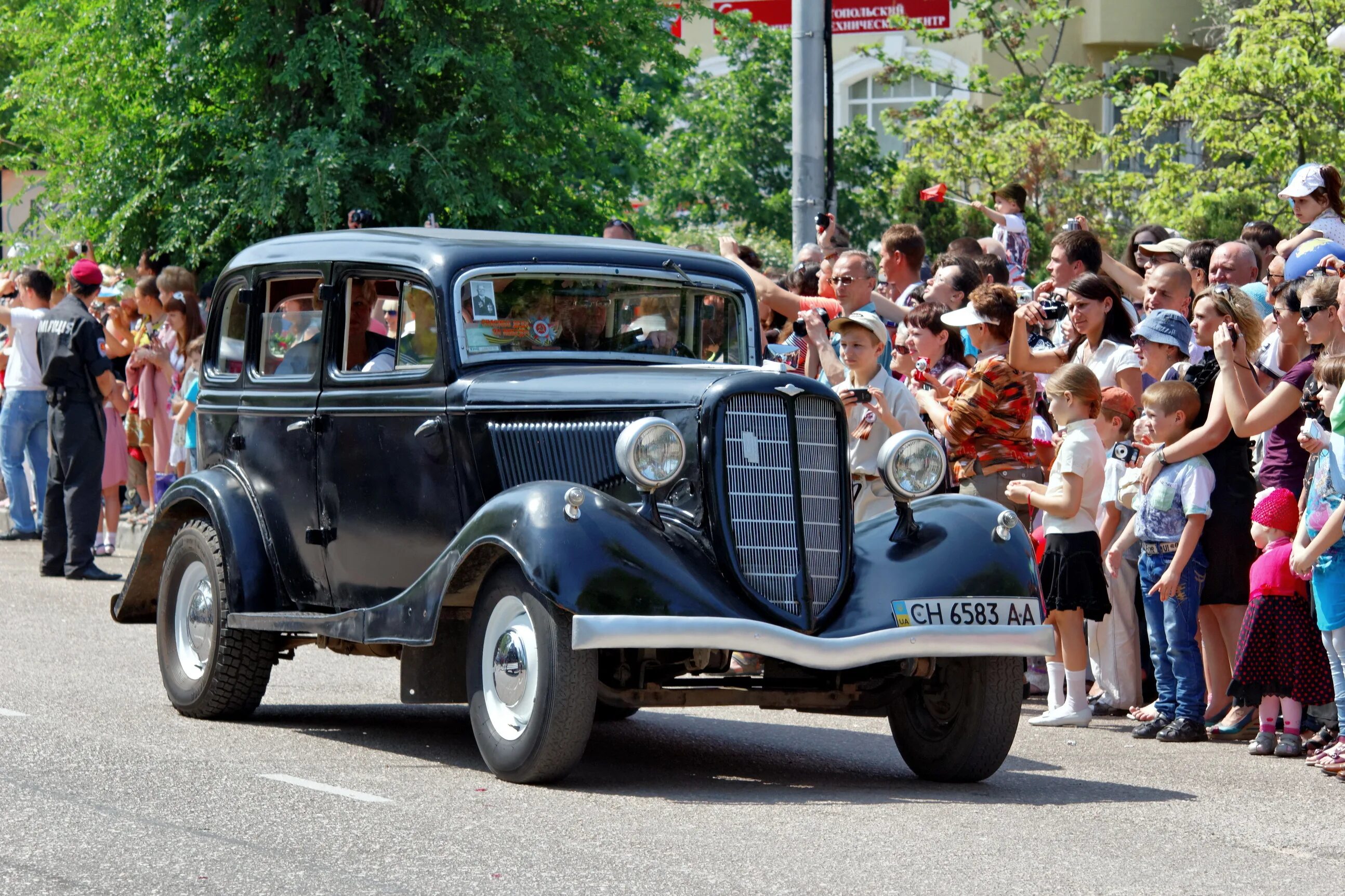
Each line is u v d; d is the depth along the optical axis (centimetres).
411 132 4262
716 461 1525
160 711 1916
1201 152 7362
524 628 1516
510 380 1656
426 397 1702
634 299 1817
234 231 4219
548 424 1627
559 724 1466
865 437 1952
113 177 4344
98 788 1448
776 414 1566
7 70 5856
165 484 3700
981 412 2053
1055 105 7356
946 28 7606
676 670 1595
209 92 4331
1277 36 5550
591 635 1430
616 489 1579
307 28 4128
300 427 1852
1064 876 1211
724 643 1453
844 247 2702
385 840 1271
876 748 1859
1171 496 1894
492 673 1545
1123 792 1579
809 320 2088
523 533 1478
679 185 8181
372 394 1764
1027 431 2081
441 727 1905
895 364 2334
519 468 1634
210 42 4244
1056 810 1470
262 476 1922
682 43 5016
